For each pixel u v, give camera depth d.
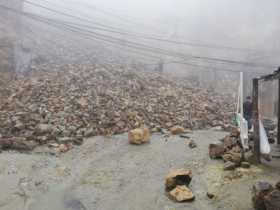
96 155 9.70
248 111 9.80
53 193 7.07
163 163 8.75
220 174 7.12
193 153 9.38
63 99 14.12
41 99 13.88
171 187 6.75
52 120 11.95
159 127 12.90
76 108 13.42
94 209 6.32
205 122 14.99
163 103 16.67
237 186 6.22
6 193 6.83
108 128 12.35
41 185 7.43
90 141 11.00
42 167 8.46
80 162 9.09
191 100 18.50
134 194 6.89
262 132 7.43
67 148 10.08
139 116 13.95
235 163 7.32
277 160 7.56
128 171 8.34
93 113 13.24
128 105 14.96
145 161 9.05
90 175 8.12
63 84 16.19
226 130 13.62
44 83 15.83
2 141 9.58
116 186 7.43
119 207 6.34
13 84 15.66
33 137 10.43
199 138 11.62
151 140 11.34
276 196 4.73
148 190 7.01
